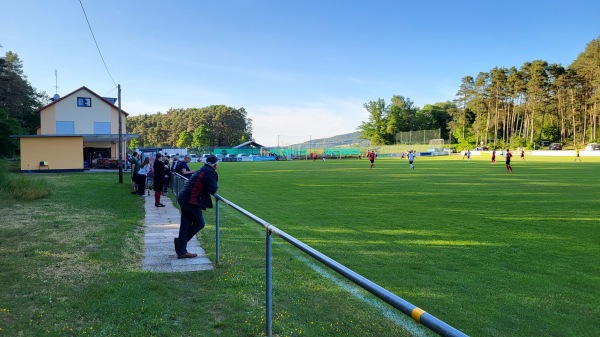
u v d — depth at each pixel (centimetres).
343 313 404
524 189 1602
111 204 1213
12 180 1385
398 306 184
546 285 482
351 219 952
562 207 1123
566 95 7838
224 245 705
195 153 7488
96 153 4025
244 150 8275
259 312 403
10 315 381
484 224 880
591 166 3325
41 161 3034
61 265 552
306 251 276
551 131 8506
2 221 882
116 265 564
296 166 4197
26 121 6088
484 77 9112
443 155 7469
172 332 356
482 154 7250
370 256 621
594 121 7212
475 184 1836
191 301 433
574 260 591
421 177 2316
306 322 382
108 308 400
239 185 1895
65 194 1451
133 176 1554
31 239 709
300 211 1082
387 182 2002
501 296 447
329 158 7519
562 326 371
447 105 12475
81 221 902
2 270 521
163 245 712
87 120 4091
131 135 3288
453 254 629
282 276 523
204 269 557
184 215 616
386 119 10450
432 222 907
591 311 405
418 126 10769
